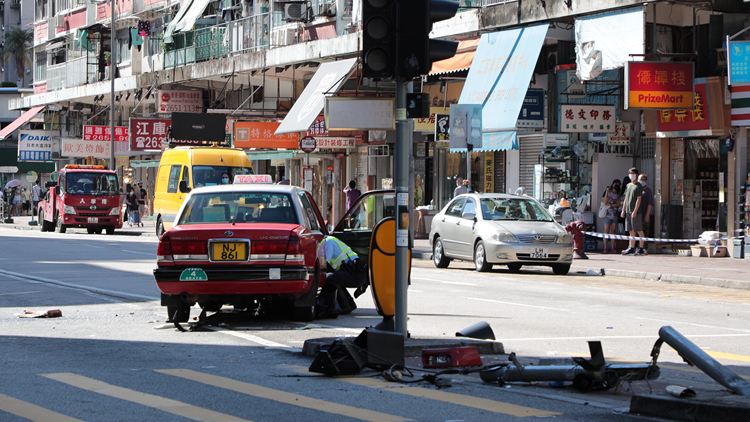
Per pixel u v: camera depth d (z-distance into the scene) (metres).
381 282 12.27
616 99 35.25
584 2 32.69
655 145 35.06
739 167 31.77
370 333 10.95
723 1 31.22
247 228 14.57
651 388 9.82
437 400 9.20
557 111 35.38
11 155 102.25
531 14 34.97
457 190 37.09
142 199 64.69
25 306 17.88
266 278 14.36
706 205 33.75
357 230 18.58
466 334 12.73
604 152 35.72
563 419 8.34
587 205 35.53
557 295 21.19
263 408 8.74
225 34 55.50
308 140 39.72
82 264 28.47
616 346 13.27
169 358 11.77
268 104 56.78
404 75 11.23
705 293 22.66
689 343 9.32
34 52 91.25
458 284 23.53
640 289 23.39
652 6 32.47
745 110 30.69
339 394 9.49
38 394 9.30
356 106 12.37
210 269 14.33
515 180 40.00
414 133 46.03
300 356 12.01
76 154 69.62
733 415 7.96
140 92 66.62
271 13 52.28
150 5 68.19
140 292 20.45
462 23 38.34
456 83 40.66
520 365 10.11
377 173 49.38
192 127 51.00
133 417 8.29
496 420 8.30
